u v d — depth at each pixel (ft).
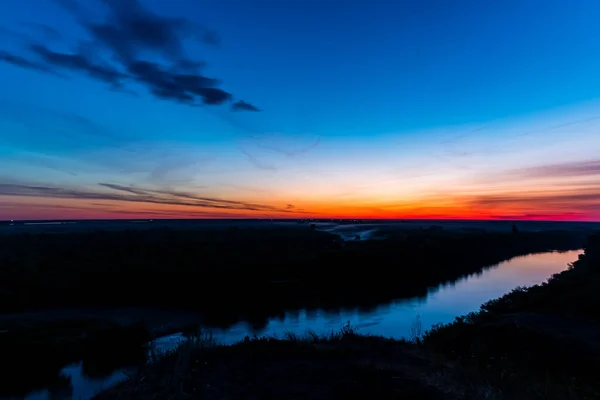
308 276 128.16
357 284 119.03
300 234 246.27
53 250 144.36
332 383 18.58
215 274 125.29
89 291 102.47
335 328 69.67
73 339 62.75
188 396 16.61
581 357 26.12
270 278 124.98
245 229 292.81
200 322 78.02
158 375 19.48
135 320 78.84
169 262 136.36
